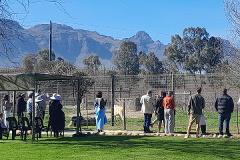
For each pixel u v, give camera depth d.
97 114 25.30
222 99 22.77
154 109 26.69
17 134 24.08
